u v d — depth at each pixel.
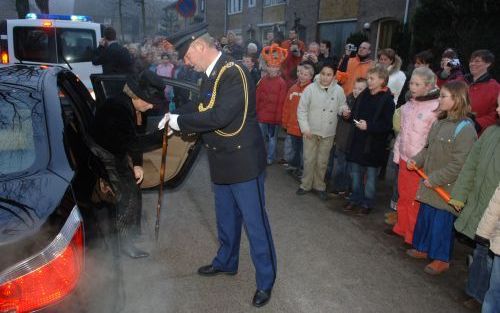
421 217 3.37
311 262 3.42
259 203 2.73
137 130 3.26
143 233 3.80
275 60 5.75
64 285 1.53
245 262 3.38
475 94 4.29
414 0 11.47
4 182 1.79
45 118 2.17
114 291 1.85
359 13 13.95
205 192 4.90
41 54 8.09
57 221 1.60
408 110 3.56
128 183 2.83
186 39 2.59
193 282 3.07
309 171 4.84
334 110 4.62
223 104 2.49
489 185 2.54
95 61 7.25
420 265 3.45
